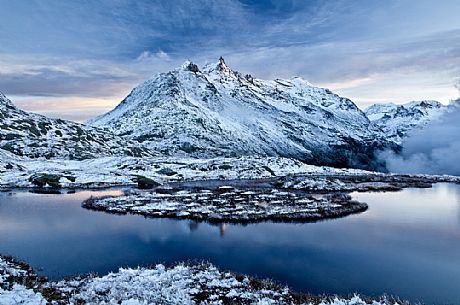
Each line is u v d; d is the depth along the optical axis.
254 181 89.25
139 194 60.25
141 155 149.88
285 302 17.84
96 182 77.19
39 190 67.44
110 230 35.22
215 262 25.83
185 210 44.81
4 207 48.09
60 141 133.12
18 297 14.26
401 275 23.52
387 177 111.75
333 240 32.09
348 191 72.94
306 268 24.75
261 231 35.38
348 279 22.81
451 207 51.31
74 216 41.84
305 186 74.56
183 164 116.75
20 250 28.30
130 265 24.94
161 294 18.00
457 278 23.00
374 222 40.00
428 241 31.92
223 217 40.59
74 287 19.06
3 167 86.44
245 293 18.73
